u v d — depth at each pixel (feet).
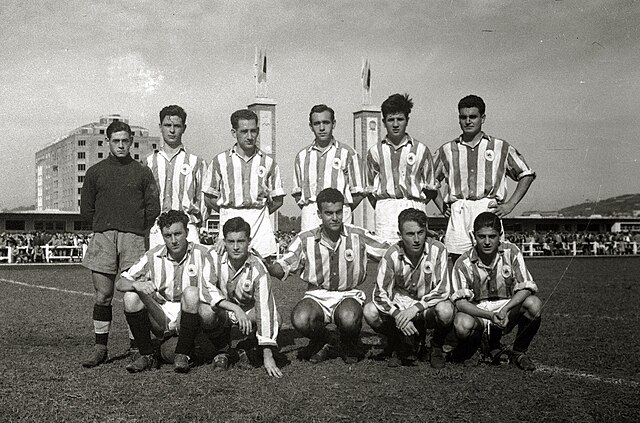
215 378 14.23
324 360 16.38
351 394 12.80
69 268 70.13
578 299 32.83
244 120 18.86
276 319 15.29
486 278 16.12
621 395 12.73
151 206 17.51
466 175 18.42
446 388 13.28
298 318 16.10
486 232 15.67
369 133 54.08
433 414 11.46
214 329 15.66
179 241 15.85
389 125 19.01
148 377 14.33
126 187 16.89
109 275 16.60
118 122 17.03
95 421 11.00
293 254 16.60
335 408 11.80
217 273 16.03
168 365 15.84
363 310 16.28
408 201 19.29
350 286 16.92
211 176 19.60
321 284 16.84
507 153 18.42
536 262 80.74
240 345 16.63
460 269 16.16
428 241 16.29
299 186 20.03
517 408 11.81
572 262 80.28
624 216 141.59
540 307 15.47
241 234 15.34
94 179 16.84
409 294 16.37
